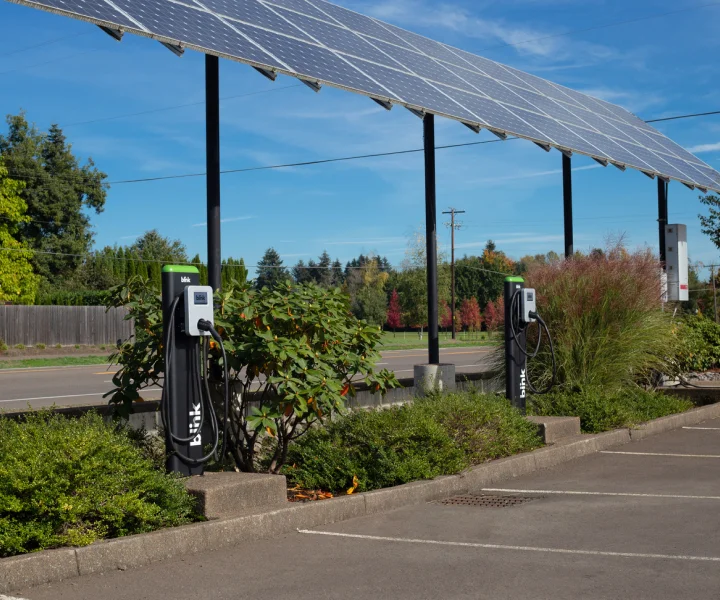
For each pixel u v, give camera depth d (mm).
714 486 7715
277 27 9891
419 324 61438
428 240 11109
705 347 16094
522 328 10156
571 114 16203
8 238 46281
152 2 8008
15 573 4602
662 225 17219
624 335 11828
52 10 6332
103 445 5574
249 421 6977
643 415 11539
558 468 8805
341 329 7621
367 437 7719
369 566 5133
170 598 4480
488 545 5652
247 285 7812
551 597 4500
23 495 5027
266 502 6246
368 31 12883
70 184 59156
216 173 8094
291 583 4773
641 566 5102
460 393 9938
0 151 57688
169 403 6352
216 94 8125
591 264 12453
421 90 10984
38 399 16797
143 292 7539
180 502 5742
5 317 35000
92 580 4801
